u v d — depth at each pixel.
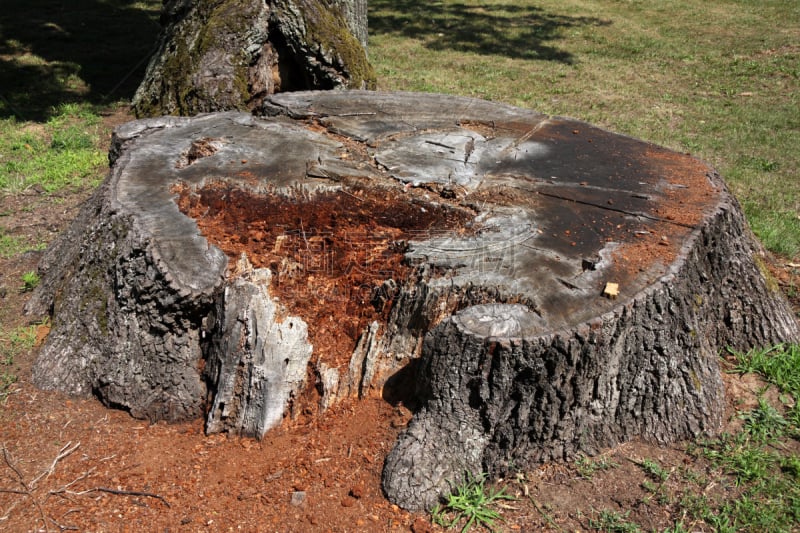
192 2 6.78
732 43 11.37
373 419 2.92
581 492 2.80
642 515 2.72
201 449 2.90
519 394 2.71
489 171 3.83
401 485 2.65
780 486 2.88
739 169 6.47
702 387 3.16
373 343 2.99
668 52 10.94
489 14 13.49
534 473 2.88
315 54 6.60
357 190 3.60
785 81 9.37
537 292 2.84
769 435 3.18
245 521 2.59
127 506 2.65
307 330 3.01
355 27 7.85
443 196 3.57
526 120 4.71
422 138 4.25
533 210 3.43
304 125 4.44
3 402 3.19
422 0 14.62
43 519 2.59
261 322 2.90
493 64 10.14
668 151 4.31
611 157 4.14
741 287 3.68
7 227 5.15
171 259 2.99
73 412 3.14
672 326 3.01
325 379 2.96
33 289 4.23
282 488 2.72
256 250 3.23
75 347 3.29
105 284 3.23
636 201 3.57
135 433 3.01
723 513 2.73
